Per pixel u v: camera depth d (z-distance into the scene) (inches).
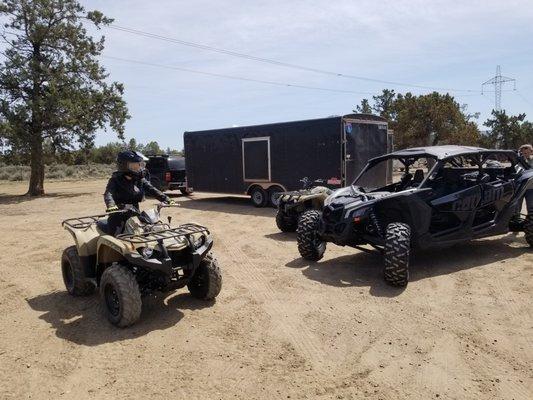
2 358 180.2
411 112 1429.6
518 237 354.3
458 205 277.6
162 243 201.8
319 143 526.3
